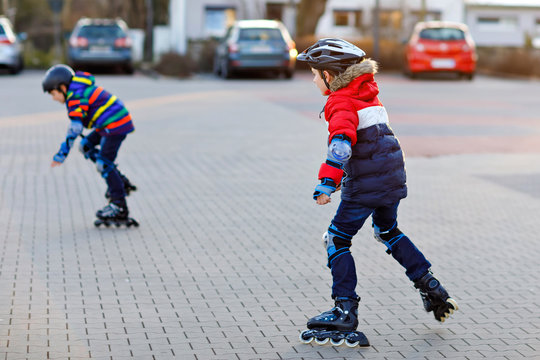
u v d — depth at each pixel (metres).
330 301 5.34
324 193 4.36
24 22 43.66
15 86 21.84
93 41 26.92
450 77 29.70
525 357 4.43
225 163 10.77
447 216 7.94
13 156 10.94
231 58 26.19
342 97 4.44
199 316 5.02
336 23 41.91
